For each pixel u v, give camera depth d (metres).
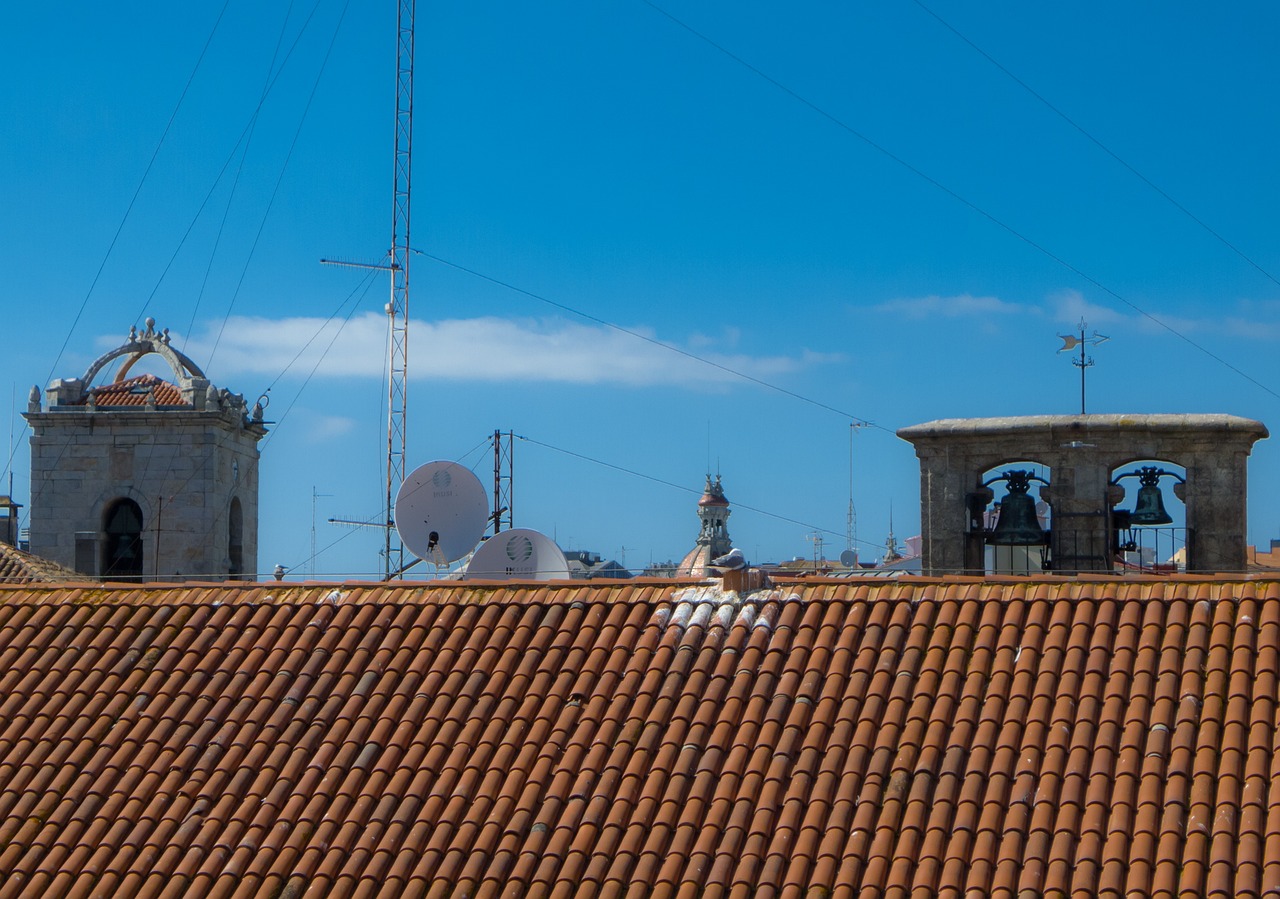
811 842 21.05
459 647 25.47
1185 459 33.75
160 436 62.56
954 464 35.03
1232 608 23.38
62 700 25.81
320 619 26.58
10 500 71.38
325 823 22.61
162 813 23.36
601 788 22.38
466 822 22.23
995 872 20.25
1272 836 19.81
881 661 23.61
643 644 24.77
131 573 62.75
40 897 22.31
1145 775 21.03
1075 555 33.97
